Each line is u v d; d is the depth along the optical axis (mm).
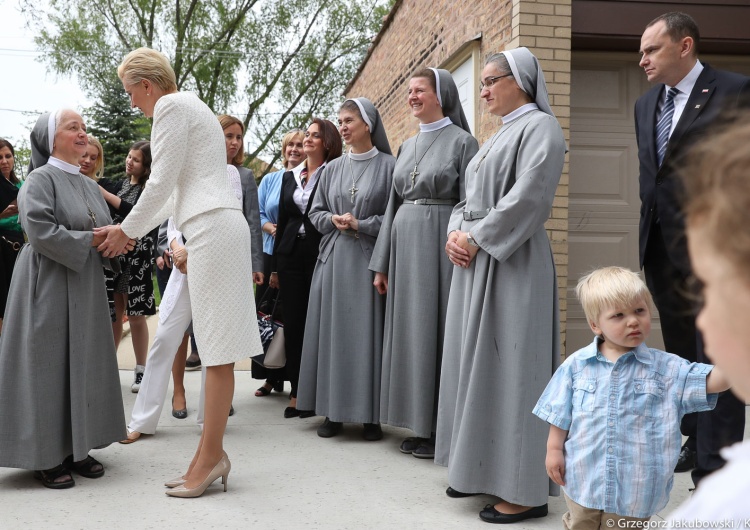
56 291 3555
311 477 3715
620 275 2289
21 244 5914
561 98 5285
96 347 3750
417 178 4121
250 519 3113
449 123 4207
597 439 2297
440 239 4098
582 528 2373
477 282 3285
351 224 4445
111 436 3803
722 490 693
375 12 26812
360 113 4570
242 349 3354
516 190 3125
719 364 663
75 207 3672
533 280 3168
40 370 3479
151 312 5785
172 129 3346
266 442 4406
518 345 3131
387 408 4250
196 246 3330
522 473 3092
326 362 4523
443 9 7246
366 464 3961
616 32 5348
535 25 5258
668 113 3629
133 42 26125
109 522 3064
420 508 3285
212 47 26281
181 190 3412
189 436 4488
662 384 2273
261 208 6344
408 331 4152
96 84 25719
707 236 631
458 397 3322
